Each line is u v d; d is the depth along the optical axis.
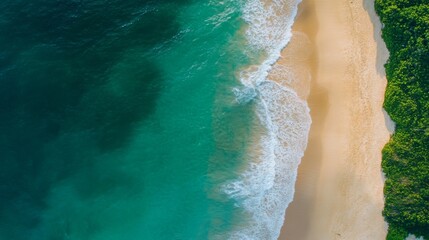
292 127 52.19
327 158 50.50
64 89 52.88
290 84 53.66
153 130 52.62
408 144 48.81
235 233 49.00
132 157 51.50
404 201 47.53
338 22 54.47
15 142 50.69
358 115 51.41
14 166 50.06
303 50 54.50
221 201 50.03
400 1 52.00
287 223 49.09
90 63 54.19
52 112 52.03
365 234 48.31
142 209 49.78
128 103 53.34
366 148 50.31
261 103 53.38
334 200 49.31
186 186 50.62
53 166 50.50
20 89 52.28
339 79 52.72
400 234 47.44
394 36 51.72
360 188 49.31
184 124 52.97
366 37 53.41
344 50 53.44
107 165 51.06
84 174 50.59
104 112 52.72
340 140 50.91
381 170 49.47
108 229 48.97
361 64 52.75
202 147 52.06
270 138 52.03
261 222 49.19
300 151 51.25
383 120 50.81
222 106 53.56
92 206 49.62
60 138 51.34
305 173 50.44
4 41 53.72
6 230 48.34
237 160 51.47
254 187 50.25
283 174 50.59
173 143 52.25
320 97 52.62
